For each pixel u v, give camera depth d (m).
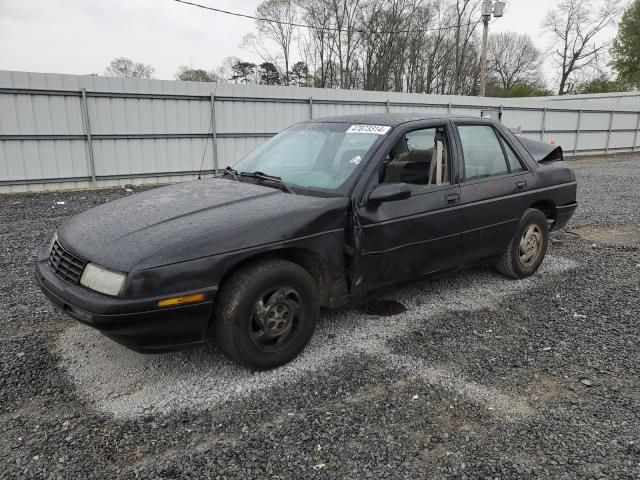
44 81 11.34
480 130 4.59
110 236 3.04
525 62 63.59
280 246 3.16
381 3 39.22
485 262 4.73
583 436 2.61
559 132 22.75
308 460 2.43
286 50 41.84
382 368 3.32
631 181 13.67
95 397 2.99
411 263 3.91
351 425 2.71
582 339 3.76
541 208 5.31
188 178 13.71
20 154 11.45
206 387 3.09
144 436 2.62
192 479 2.30
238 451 2.50
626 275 5.27
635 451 2.48
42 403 2.92
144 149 12.93
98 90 11.99
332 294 3.55
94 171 12.34
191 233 2.96
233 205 3.36
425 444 2.55
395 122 4.00
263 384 3.12
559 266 5.59
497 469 2.36
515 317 4.18
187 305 2.84
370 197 3.53
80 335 3.82
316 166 3.87
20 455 2.47
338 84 40.97
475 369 3.32
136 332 2.77
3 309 4.34
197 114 13.46
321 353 3.52
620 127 25.56
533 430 2.66
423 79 41.81
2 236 7.21
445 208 4.05
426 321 4.09
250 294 3.06
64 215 8.91
